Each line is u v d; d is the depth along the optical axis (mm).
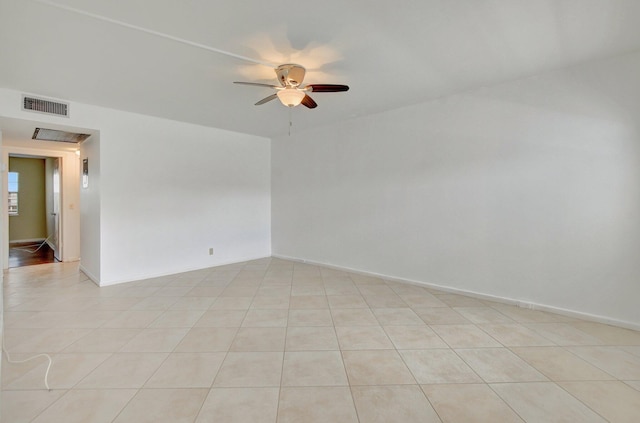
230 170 5371
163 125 4539
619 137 2725
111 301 3467
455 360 2246
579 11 2055
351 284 4141
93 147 4230
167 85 3221
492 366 2168
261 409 1745
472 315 3059
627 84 2682
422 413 1715
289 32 2262
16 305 3340
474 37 2367
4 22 2088
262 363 2205
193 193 4898
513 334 2645
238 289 3926
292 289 3924
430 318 2994
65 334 2645
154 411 1724
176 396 1851
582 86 2869
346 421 1657
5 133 4141
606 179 2787
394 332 2695
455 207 3701
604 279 2818
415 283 4070
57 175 6031
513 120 3252
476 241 3553
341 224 4871
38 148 5312
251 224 5695
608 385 1946
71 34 2250
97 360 2238
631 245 2697
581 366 2156
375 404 1786
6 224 5125
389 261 4328
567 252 2994
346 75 3055
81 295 3676
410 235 4102
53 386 1936
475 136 3512
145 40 2342
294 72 2732
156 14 2025
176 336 2615
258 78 3049
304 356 2303
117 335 2631
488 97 3406
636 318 2684
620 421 1645
